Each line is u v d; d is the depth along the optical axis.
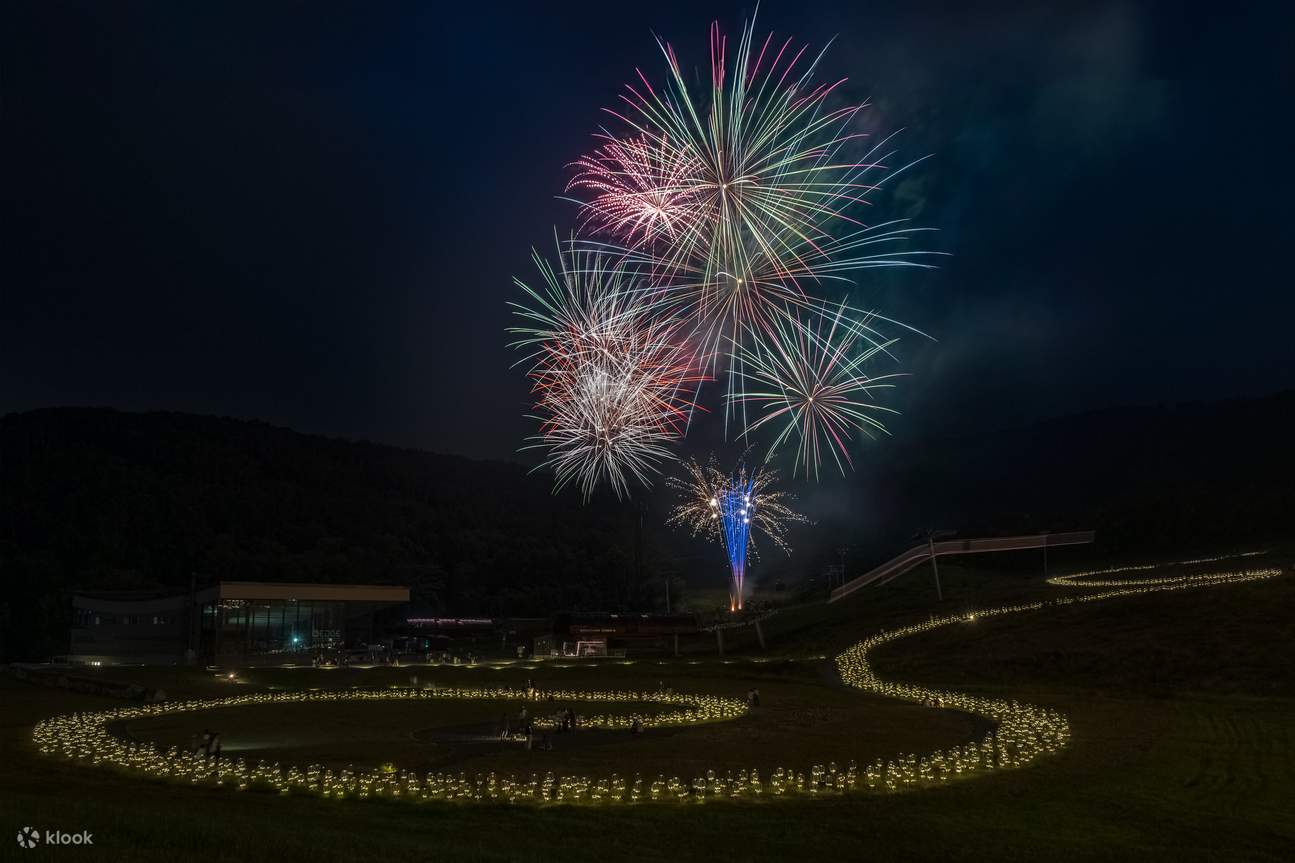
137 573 159.12
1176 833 26.59
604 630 111.75
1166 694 55.84
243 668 87.62
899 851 25.00
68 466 192.12
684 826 27.81
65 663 107.38
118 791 32.16
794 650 93.38
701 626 117.12
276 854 18.92
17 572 152.00
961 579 121.69
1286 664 56.81
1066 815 28.84
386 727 51.28
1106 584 93.25
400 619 171.25
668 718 55.38
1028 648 72.69
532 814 29.41
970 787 33.31
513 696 69.12
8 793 30.02
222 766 37.25
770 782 34.69
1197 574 92.62
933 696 62.53
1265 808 29.22
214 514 189.25
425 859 20.06
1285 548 103.94
